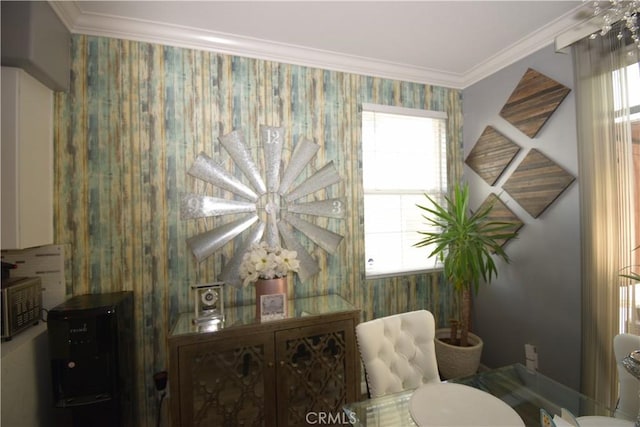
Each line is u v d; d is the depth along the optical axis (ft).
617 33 5.30
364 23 6.12
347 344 6.02
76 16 5.57
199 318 5.61
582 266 5.88
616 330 5.42
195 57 6.46
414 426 3.53
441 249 7.29
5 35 4.44
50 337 4.61
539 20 6.09
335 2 5.47
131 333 5.76
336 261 7.56
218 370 5.22
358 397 5.99
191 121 6.43
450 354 7.08
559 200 6.48
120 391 5.01
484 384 4.32
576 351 6.19
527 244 7.15
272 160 7.00
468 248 7.02
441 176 8.70
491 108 8.00
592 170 5.71
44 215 5.37
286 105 7.14
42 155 5.32
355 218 7.75
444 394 3.86
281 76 7.10
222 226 6.63
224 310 6.38
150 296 6.15
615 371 5.43
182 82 6.38
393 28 6.31
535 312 7.00
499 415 3.44
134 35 6.03
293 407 5.64
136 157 6.09
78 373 4.71
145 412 6.06
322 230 7.42
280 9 5.64
